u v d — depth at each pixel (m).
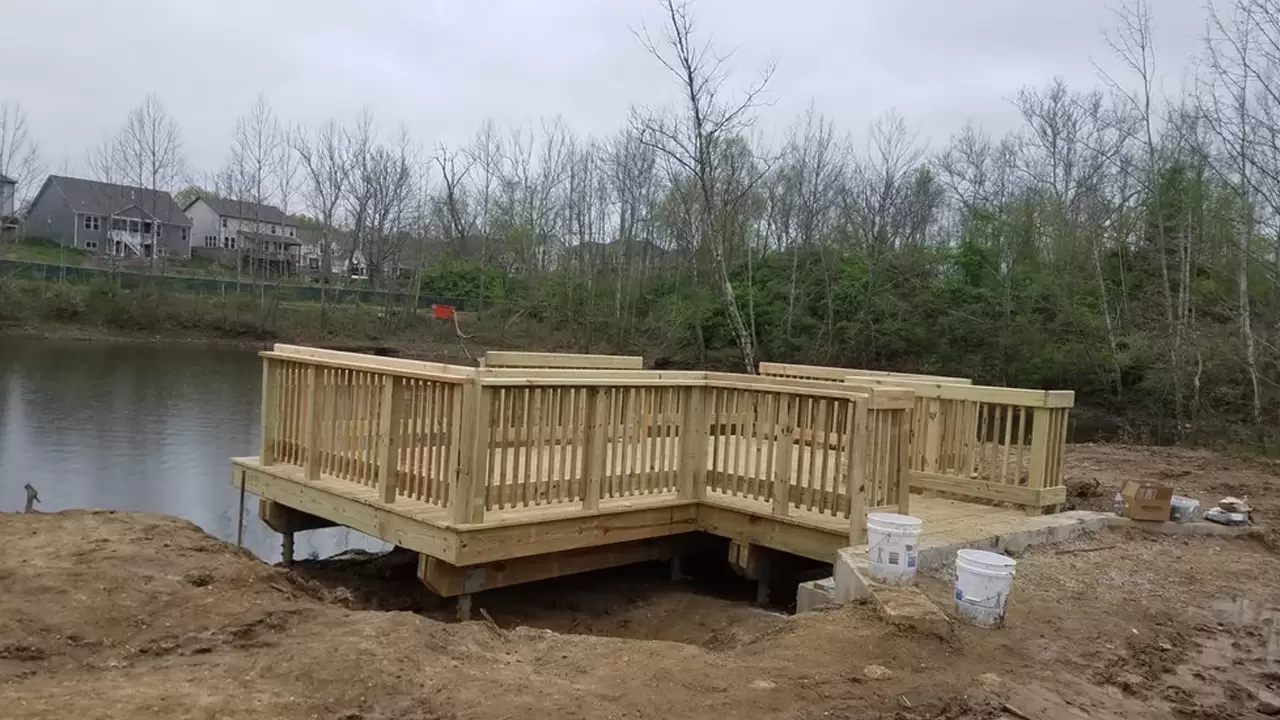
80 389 21.02
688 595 7.37
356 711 3.62
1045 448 7.55
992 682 4.24
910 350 27.88
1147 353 21.27
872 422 6.62
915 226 32.19
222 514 11.23
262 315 34.97
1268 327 17.78
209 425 17.31
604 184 34.53
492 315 34.91
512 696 3.82
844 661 4.39
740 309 28.95
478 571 6.48
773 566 7.37
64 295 32.75
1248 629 5.39
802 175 31.44
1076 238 25.11
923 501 8.11
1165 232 21.48
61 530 6.34
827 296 28.95
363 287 39.56
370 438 7.17
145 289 34.69
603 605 7.05
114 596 4.94
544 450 7.32
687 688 4.00
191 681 3.87
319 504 7.37
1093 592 5.92
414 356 31.75
